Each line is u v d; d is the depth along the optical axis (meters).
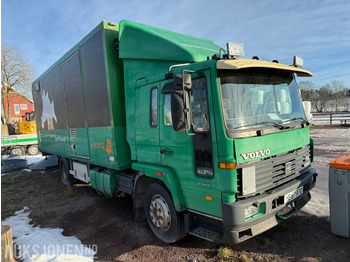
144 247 3.89
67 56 6.34
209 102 2.97
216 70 2.94
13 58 36.25
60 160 8.07
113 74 4.64
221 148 2.84
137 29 4.34
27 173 10.80
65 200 6.58
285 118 3.58
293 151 3.54
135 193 4.37
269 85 3.48
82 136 6.00
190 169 3.28
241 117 3.02
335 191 3.62
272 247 3.50
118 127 4.68
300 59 3.94
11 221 5.40
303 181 3.53
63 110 7.03
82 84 5.70
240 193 2.84
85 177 6.29
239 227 2.80
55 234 4.57
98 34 4.80
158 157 3.82
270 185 3.10
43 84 8.60
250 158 2.90
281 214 3.53
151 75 4.09
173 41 4.02
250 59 3.25
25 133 18.72
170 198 3.67
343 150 9.66
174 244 3.88
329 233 3.75
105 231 4.56
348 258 3.14
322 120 23.12
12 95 39.16
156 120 3.81
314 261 3.13
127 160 4.77
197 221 3.44
